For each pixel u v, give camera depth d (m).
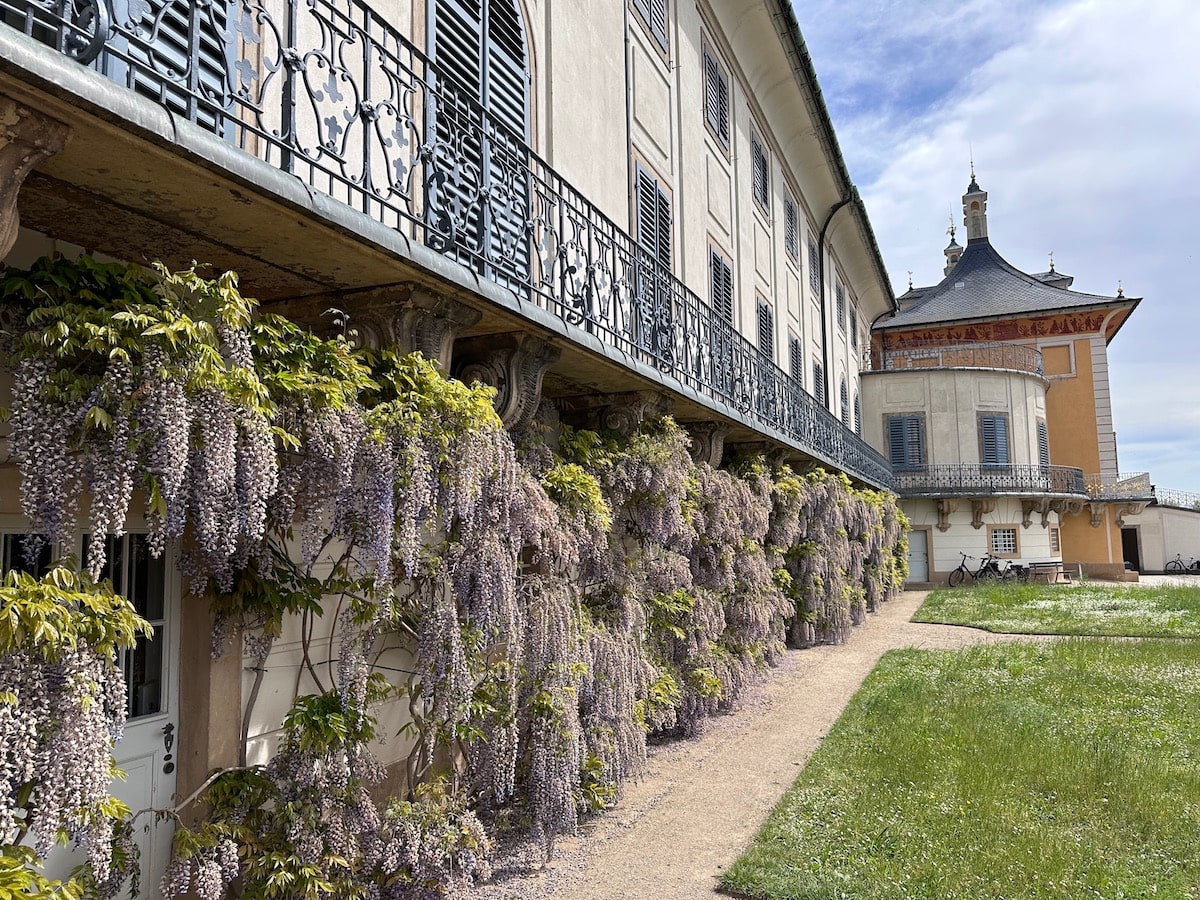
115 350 2.88
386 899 4.61
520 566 5.89
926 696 10.52
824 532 16.09
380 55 4.23
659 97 11.38
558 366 6.82
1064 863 5.28
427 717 5.32
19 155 2.58
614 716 6.48
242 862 4.06
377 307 4.60
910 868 5.25
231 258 4.08
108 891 3.58
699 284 12.50
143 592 4.25
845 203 22.48
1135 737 8.49
